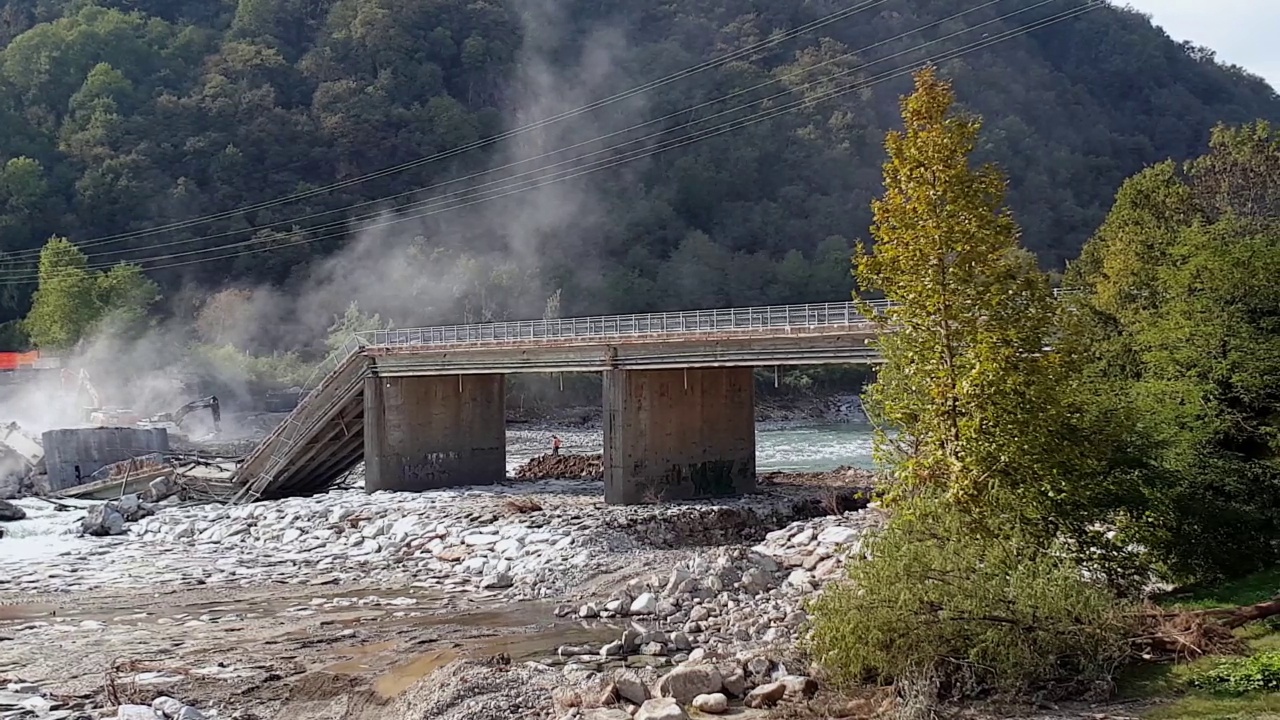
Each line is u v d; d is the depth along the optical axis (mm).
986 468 24562
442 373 58688
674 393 53781
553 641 28344
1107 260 57719
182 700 23500
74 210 164250
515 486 62375
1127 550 26688
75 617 33625
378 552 44812
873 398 26812
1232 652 21453
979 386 24344
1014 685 20422
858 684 21734
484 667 23609
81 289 134625
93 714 22594
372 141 189875
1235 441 31375
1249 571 28172
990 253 24906
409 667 25938
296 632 30656
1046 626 20734
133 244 162125
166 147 174000
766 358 45562
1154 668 21344
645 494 52094
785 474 65250
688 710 20969
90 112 176250
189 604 35531
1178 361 32219
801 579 31953
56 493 69500
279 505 55719
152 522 54656
